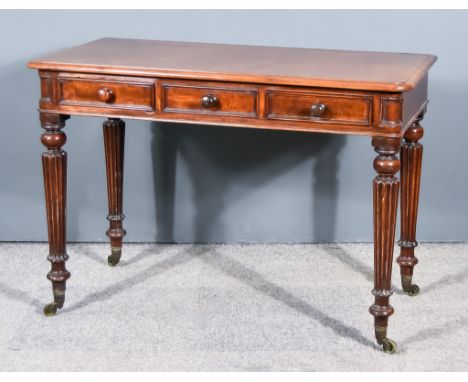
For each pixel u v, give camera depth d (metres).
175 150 3.74
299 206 3.79
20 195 3.81
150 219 3.83
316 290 3.37
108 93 2.90
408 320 3.13
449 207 3.78
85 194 3.81
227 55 3.17
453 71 3.61
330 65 2.97
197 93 2.85
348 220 3.80
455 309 3.22
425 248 3.77
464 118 3.67
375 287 2.88
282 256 3.69
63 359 2.86
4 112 3.71
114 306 3.23
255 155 3.74
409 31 3.58
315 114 2.74
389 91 2.66
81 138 3.74
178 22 3.61
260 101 2.80
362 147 3.70
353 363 2.84
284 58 3.12
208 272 3.54
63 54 3.10
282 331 3.05
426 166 3.73
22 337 3.00
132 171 3.78
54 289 3.15
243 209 3.81
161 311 3.19
